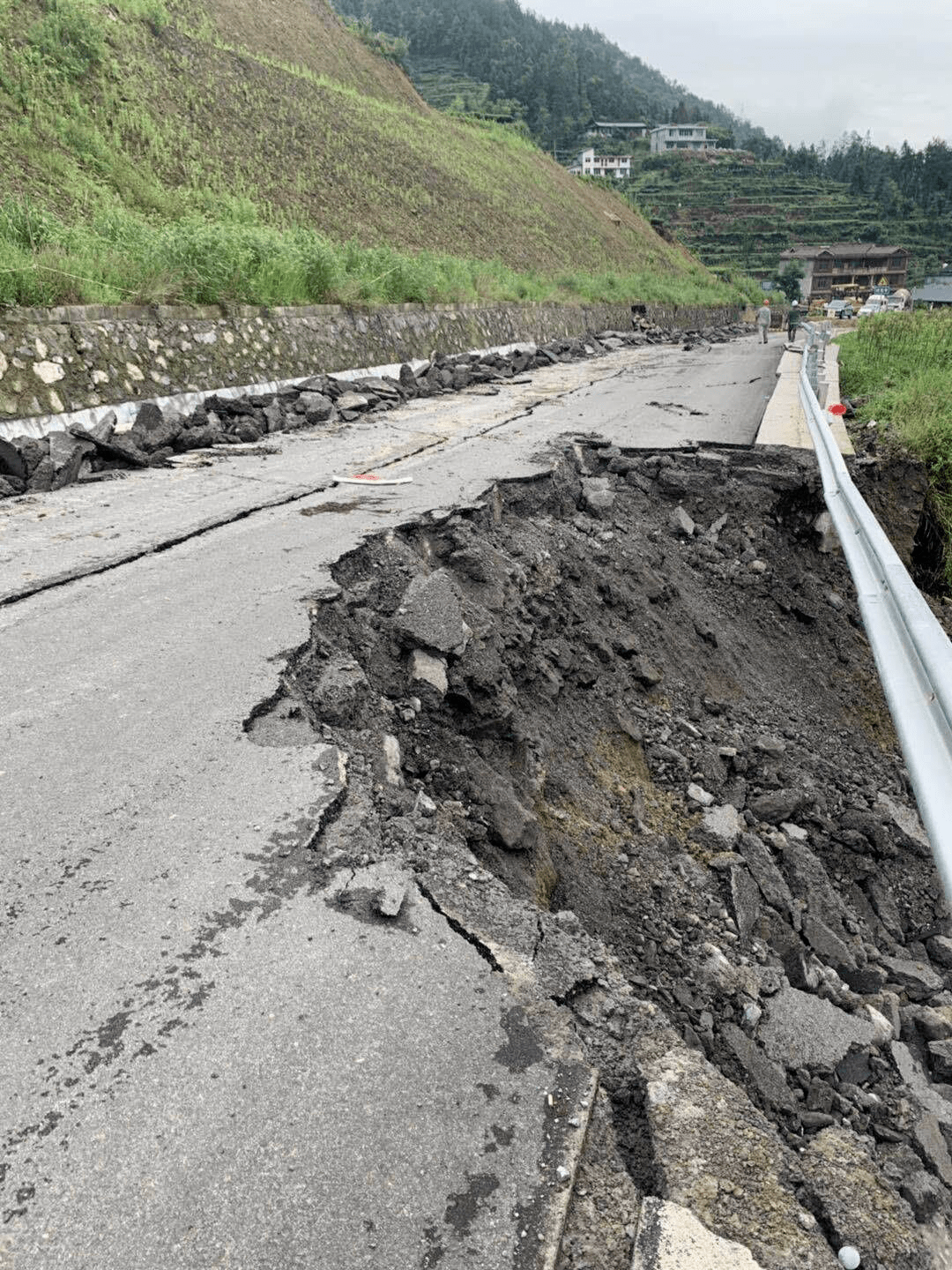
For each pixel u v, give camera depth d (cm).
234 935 259
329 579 543
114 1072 213
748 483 979
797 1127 338
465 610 539
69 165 1373
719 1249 188
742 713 744
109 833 301
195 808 318
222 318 1117
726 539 951
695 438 1083
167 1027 226
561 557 725
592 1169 205
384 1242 178
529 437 1052
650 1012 260
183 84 2144
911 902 605
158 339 995
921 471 1165
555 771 515
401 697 470
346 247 1683
